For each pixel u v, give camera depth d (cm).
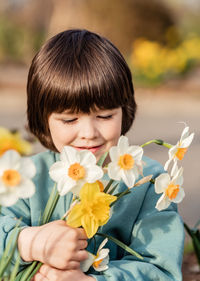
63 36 111
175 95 654
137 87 684
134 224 111
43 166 115
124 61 111
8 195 85
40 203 112
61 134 104
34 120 112
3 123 422
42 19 1058
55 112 104
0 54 984
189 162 334
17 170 85
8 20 1065
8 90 647
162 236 109
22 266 102
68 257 97
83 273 100
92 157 90
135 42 886
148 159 119
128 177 91
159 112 538
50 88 104
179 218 110
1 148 90
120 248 113
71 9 873
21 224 106
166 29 918
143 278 103
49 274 100
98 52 108
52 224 99
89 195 90
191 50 760
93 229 89
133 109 118
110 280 100
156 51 709
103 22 891
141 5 893
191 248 162
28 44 993
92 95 102
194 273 142
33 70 110
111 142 105
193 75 804
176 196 96
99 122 104
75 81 103
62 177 89
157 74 680
